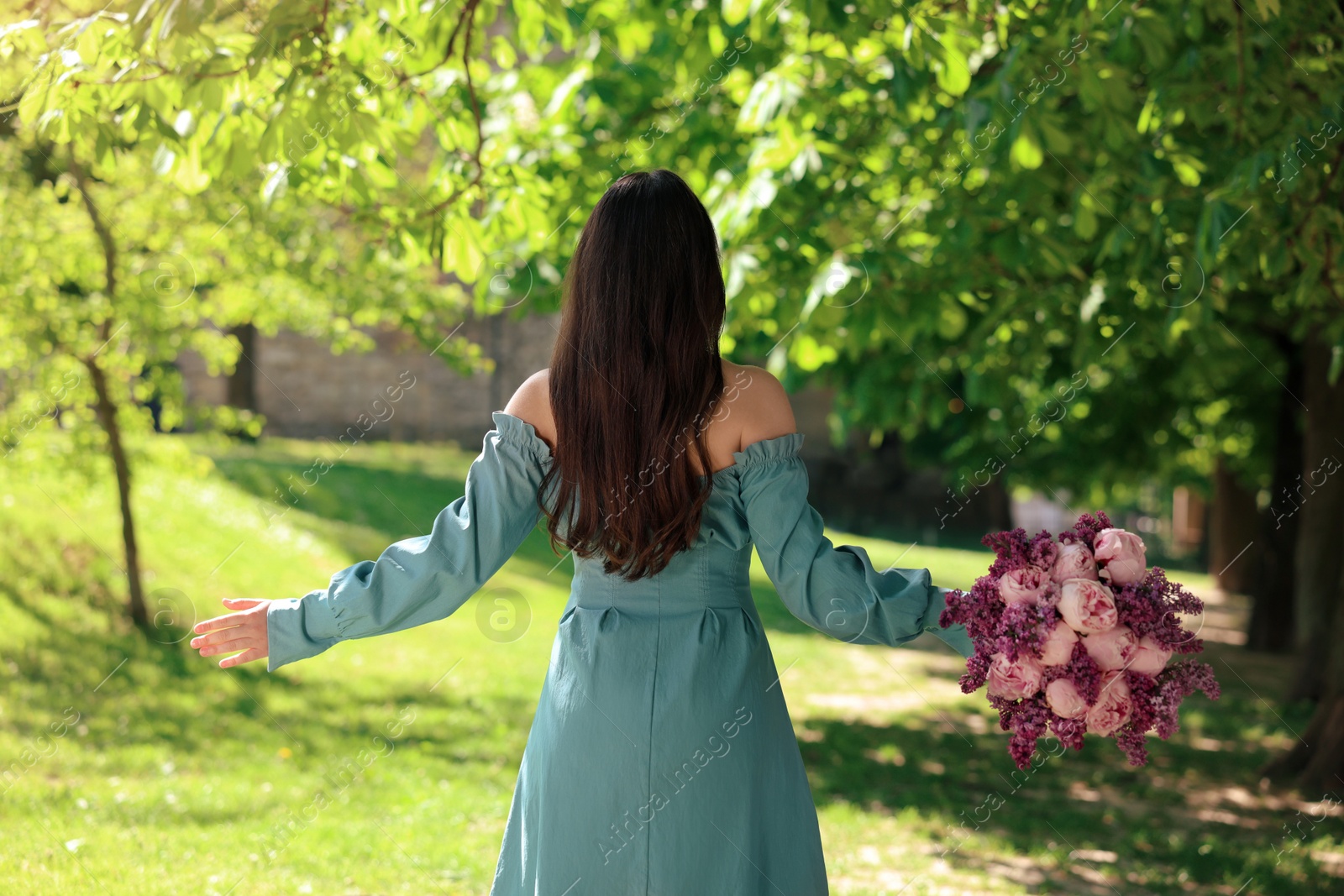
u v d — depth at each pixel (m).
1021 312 5.19
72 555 8.15
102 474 7.75
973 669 1.91
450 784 5.13
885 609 1.90
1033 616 1.86
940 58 3.39
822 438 22.50
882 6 3.41
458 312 8.03
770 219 4.37
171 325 7.55
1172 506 27.05
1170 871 4.50
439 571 1.87
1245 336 9.31
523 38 3.92
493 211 3.86
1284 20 3.54
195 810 4.36
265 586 9.02
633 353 1.82
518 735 6.36
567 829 1.84
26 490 8.70
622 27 5.16
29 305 6.78
